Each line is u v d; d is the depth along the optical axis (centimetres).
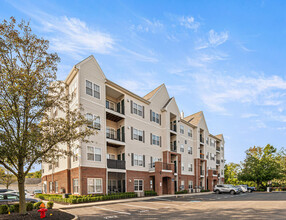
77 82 2291
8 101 1184
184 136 4009
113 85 2655
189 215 1366
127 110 2827
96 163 2288
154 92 3500
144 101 3127
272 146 5200
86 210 1616
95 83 2450
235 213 1422
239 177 5100
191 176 4038
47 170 3094
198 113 4753
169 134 3469
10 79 1153
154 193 2853
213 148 5112
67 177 2333
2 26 1170
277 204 1877
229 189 3503
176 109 3778
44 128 1319
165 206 1823
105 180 2345
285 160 5381
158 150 3291
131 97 2927
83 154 2178
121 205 1888
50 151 1312
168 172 3111
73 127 1351
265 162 4878
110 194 2323
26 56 1252
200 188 4059
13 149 1131
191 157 4153
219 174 5350
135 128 2917
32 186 5569
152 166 3098
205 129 4769
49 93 1420
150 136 3173
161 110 3481
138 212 1516
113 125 2859
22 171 1238
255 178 4812
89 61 2422
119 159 2775
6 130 1148
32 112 1242
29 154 1211
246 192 4062
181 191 3450
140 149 2947
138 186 2822
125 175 2656
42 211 1186
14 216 1166
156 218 1280
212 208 1678
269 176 4691
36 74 1244
